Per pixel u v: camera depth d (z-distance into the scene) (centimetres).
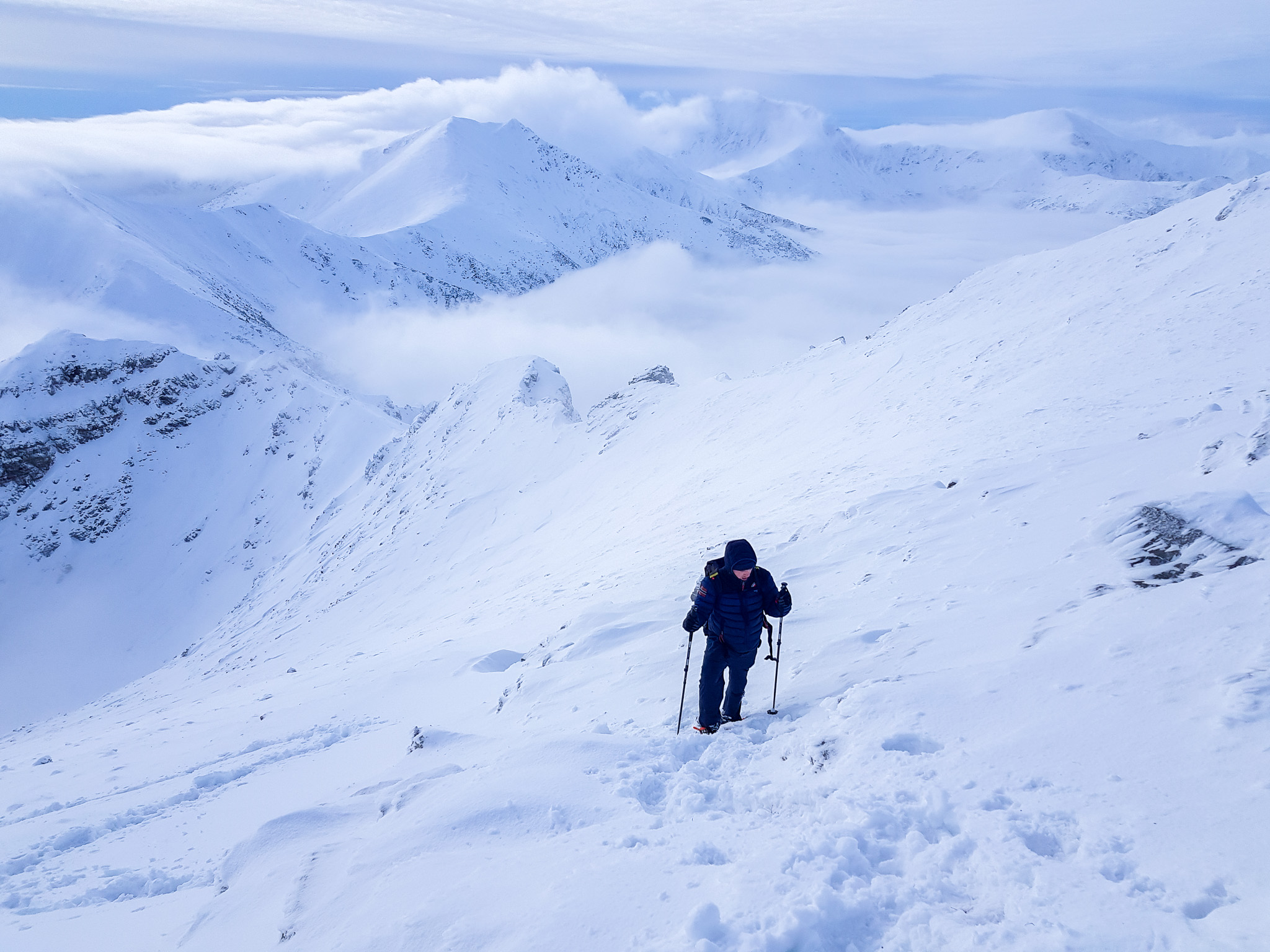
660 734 584
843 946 270
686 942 273
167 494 14650
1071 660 448
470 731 928
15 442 14938
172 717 2291
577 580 2277
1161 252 3019
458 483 7575
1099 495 831
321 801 803
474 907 334
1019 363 2573
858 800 359
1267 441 743
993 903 271
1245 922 223
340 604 6469
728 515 2209
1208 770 304
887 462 1977
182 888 687
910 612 681
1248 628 407
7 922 666
